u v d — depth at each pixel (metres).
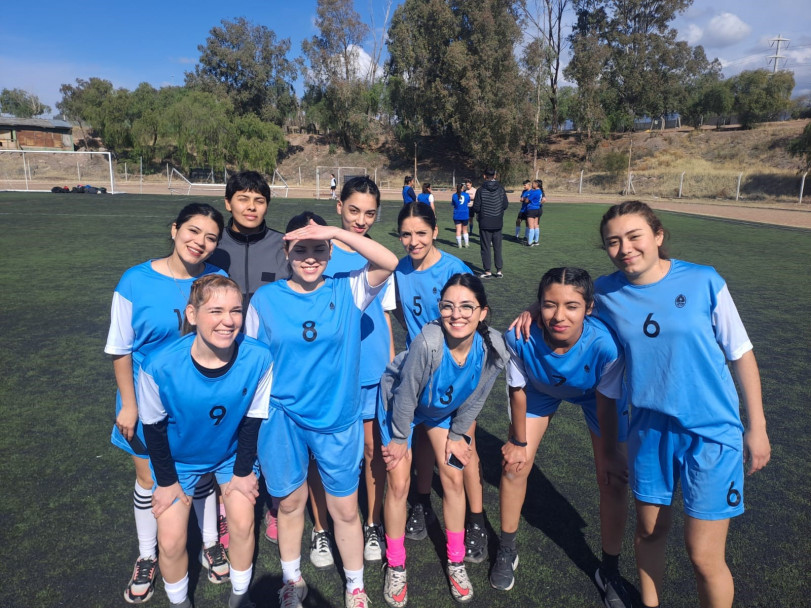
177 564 2.31
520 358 2.53
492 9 44.03
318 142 60.34
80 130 64.06
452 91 45.81
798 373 5.27
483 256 9.56
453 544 2.56
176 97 57.00
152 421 2.13
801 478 3.51
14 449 3.74
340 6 55.12
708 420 2.07
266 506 3.32
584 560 2.80
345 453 2.38
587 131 56.78
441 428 2.67
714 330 2.11
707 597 2.16
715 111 51.22
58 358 5.48
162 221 17.38
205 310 1.98
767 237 15.62
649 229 2.11
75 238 13.41
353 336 2.39
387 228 16.50
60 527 2.96
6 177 44.12
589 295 2.23
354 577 2.46
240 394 2.17
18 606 2.42
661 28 53.59
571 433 4.13
